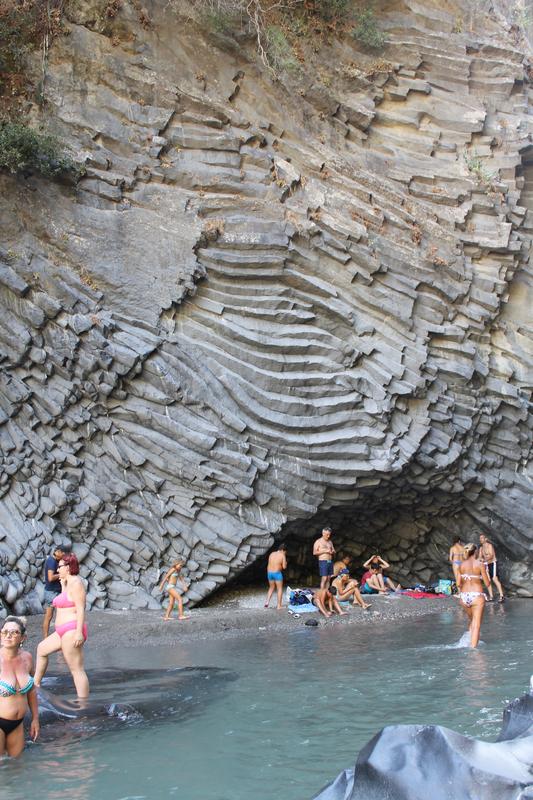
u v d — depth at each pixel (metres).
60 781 5.07
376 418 15.15
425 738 4.09
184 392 13.90
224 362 14.51
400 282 16.17
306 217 15.73
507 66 19.14
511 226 17.59
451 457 15.92
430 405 15.90
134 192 15.06
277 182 15.94
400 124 18.20
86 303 14.00
